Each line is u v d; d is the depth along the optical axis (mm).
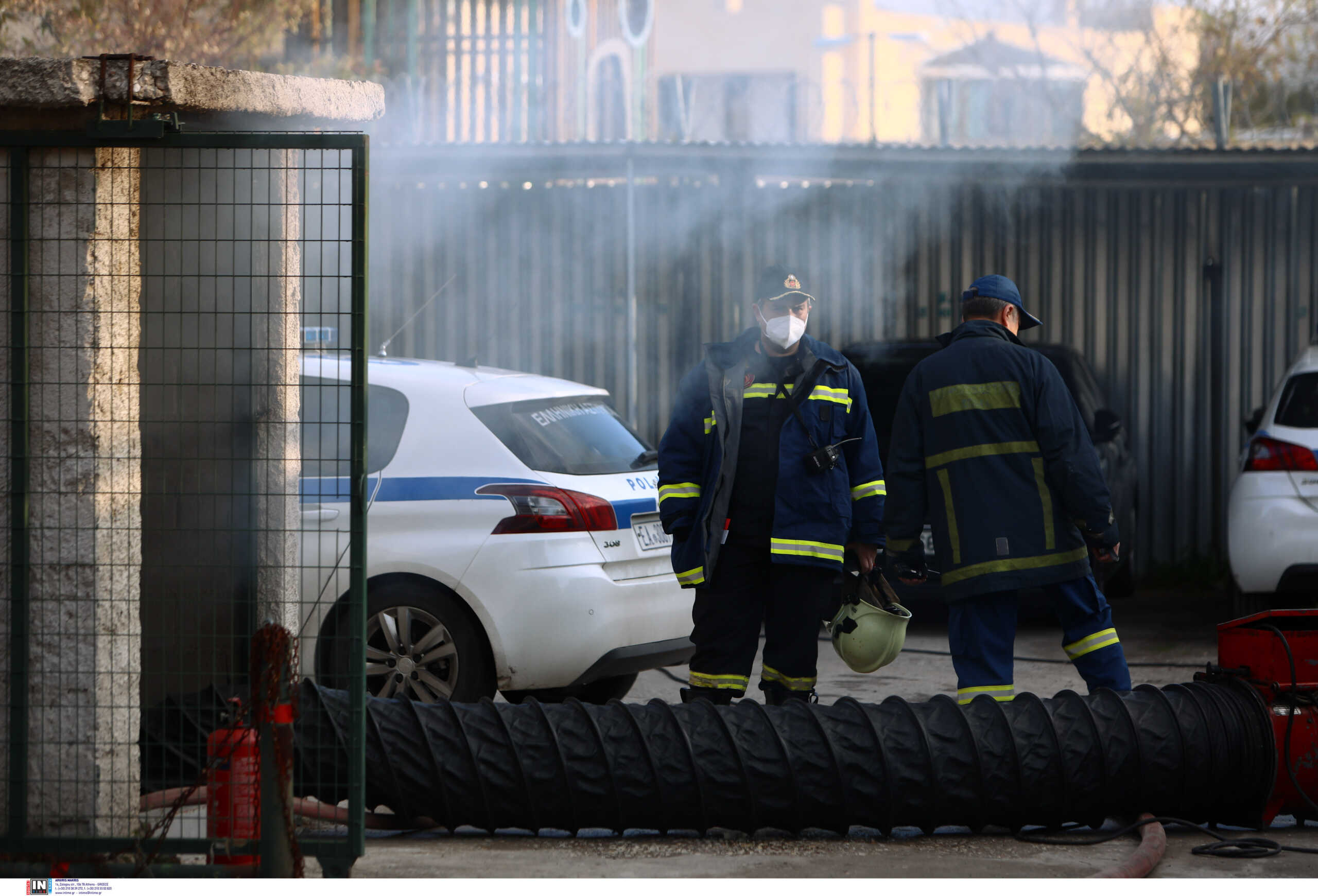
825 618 16281
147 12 35656
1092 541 15305
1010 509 15234
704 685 15727
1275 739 14234
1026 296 35344
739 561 15602
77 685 12328
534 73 45719
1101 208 35219
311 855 11961
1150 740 14172
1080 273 35312
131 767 12680
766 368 15797
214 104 12641
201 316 14969
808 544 15281
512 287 35281
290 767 11633
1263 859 13414
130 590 12711
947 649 26125
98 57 12000
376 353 20875
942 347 16484
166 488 14883
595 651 17875
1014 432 15344
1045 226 35219
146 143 12000
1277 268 35188
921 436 15797
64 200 12219
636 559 18750
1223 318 35312
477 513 18000
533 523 17891
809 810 13859
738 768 13836
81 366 12242
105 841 11984
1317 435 24047
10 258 12273
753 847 13898
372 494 18234
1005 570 15109
